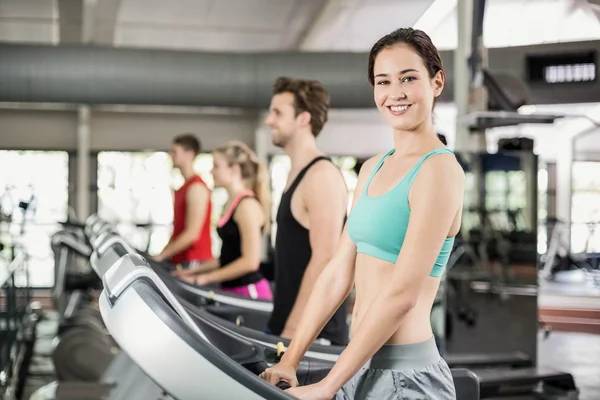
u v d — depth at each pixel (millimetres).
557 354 6875
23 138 10859
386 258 1354
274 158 11391
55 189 10938
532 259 4750
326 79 7031
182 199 4324
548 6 7082
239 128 11500
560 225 12273
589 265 12062
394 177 1359
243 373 1118
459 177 1319
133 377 2355
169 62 6977
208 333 1667
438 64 1382
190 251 4293
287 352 1545
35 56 6836
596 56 6418
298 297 2236
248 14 8258
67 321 5309
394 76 1358
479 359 4645
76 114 10938
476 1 4918
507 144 4840
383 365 1352
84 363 3969
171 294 1276
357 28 8359
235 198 3297
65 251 5664
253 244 3252
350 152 11609
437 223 1278
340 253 1562
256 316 2885
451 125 11141
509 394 4523
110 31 8914
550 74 6508
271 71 7059
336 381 1269
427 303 1373
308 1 7711
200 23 8633
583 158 12891
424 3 7324
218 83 7023
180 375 1098
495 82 4777
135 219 11203
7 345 4441
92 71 6887
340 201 2232
